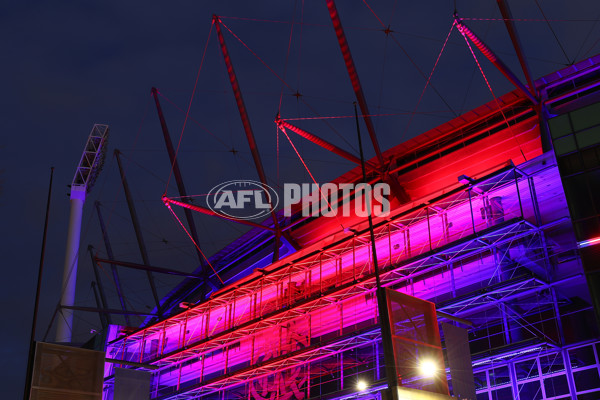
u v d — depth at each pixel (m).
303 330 47.62
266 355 50.16
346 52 48.00
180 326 59.62
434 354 22.16
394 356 20.67
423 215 40.94
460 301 33.75
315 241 59.84
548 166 34.88
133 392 38.62
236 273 68.69
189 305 55.81
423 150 53.47
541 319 32.31
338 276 47.38
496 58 38.81
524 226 34.00
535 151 47.44
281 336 48.94
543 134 43.25
